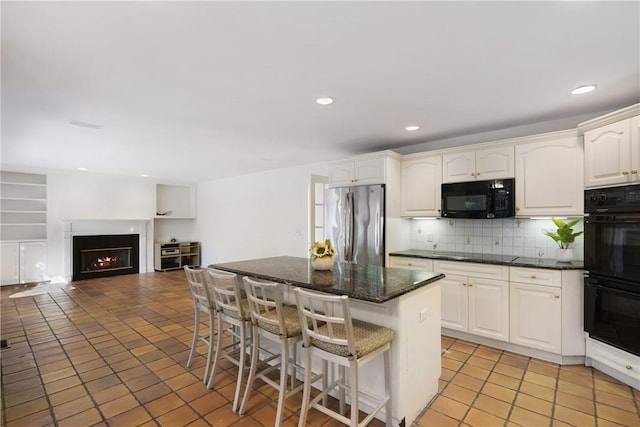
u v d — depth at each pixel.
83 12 1.46
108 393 2.35
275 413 2.12
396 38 1.71
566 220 3.11
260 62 1.97
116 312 4.32
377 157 3.83
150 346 3.19
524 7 1.45
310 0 1.40
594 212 2.56
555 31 1.64
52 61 1.93
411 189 3.92
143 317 4.10
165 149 4.36
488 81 2.25
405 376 1.95
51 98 2.51
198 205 8.41
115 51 1.83
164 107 2.73
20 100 2.54
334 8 1.46
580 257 3.02
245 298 2.74
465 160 3.46
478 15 1.51
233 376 2.60
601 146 2.49
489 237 3.61
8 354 3.00
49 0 1.37
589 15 1.51
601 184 2.50
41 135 3.58
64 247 6.29
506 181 3.15
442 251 3.92
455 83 2.28
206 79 2.20
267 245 6.39
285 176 6.02
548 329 2.76
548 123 3.16
